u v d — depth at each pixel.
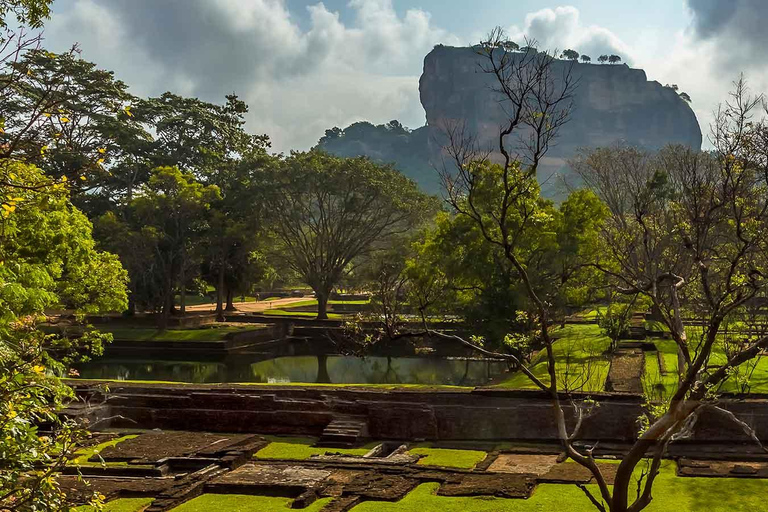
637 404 23.30
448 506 16.92
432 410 25.25
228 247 63.91
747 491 17.42
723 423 22.05
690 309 23.70
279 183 61.50
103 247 58.66
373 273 63.12
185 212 59.53
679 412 8.82
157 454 22.03
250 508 17.38
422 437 25.09
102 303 33.38
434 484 18.95
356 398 26.42
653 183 25.98
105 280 33.50
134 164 66.69
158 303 61.62
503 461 21.66
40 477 9.06
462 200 10.30
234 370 48.41
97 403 27.14
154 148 73.19
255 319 64.81
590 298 37.03
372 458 22.05
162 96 77.06
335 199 65.56
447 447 23.88
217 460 21.11
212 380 44.09
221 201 64.06
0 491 8.98
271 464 21.44
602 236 37.59
